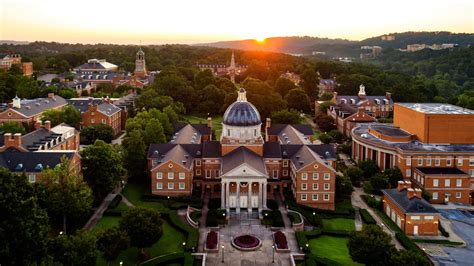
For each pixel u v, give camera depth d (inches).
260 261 3777.1
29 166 4643.2
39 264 2805.1
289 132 6481.3
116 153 4990.2
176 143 5723.4
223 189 4820.4
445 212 5093.5
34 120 7066.9
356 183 5861.2
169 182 5068.9
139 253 3816.4
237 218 4662.9
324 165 4968.0
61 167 4114.2
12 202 2815.0
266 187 4901.6
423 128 6067.9
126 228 3587.6
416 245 4121.6
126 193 5157.5
